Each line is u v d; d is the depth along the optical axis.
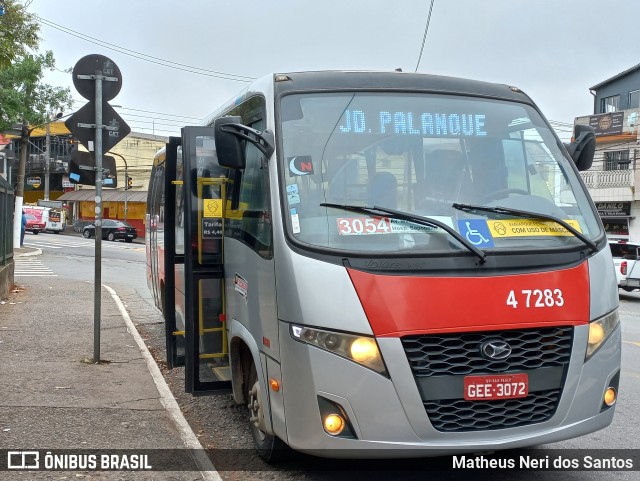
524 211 4.59
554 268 4.32
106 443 5.30
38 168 63.84
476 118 5.07
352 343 3.98
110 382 7.17
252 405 5.14
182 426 5.77
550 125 5.40
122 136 8.30
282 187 4.47
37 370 7.57
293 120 4.75
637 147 32.28
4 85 21.50
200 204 5.73
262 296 4.64
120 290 17.61
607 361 4.42
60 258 28.66
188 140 5.77
